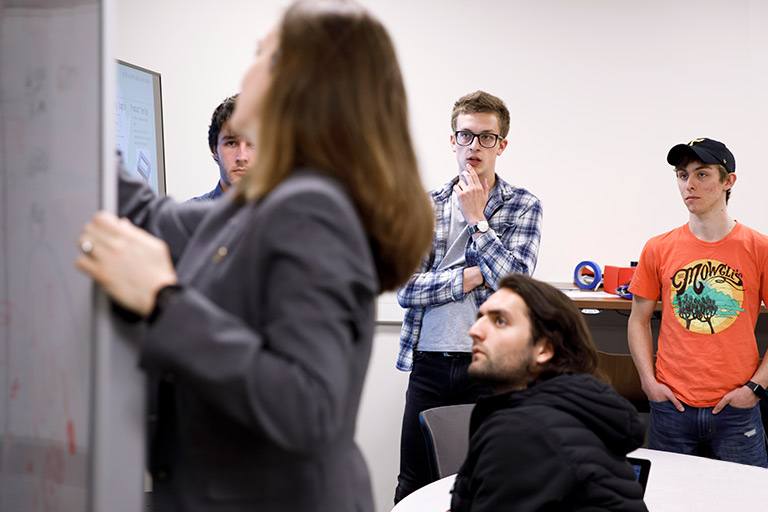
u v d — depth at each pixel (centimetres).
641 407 338
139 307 74
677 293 305
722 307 297
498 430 143
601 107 392
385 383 398
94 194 78
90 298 78
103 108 78
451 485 196
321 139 83
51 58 83
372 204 84
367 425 399
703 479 204
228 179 262
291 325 74
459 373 292
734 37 382
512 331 161
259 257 79
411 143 92
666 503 184
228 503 83
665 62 388
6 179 87
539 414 144
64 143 81
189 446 84
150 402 92
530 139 397
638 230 392
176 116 414
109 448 79
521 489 138
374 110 86
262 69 90
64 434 82
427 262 301
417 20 401
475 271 287
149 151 331
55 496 83
